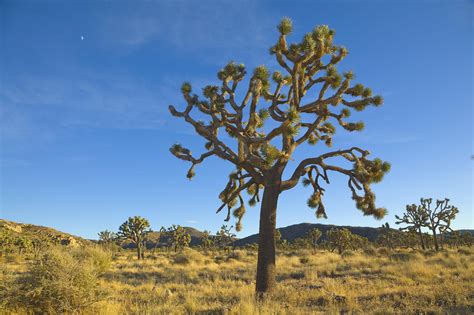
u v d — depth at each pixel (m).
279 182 11.64
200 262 26.30
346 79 11.80
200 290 13.11
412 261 18.91
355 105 12.14
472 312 7.90
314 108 12.30
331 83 11.87
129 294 12.10
